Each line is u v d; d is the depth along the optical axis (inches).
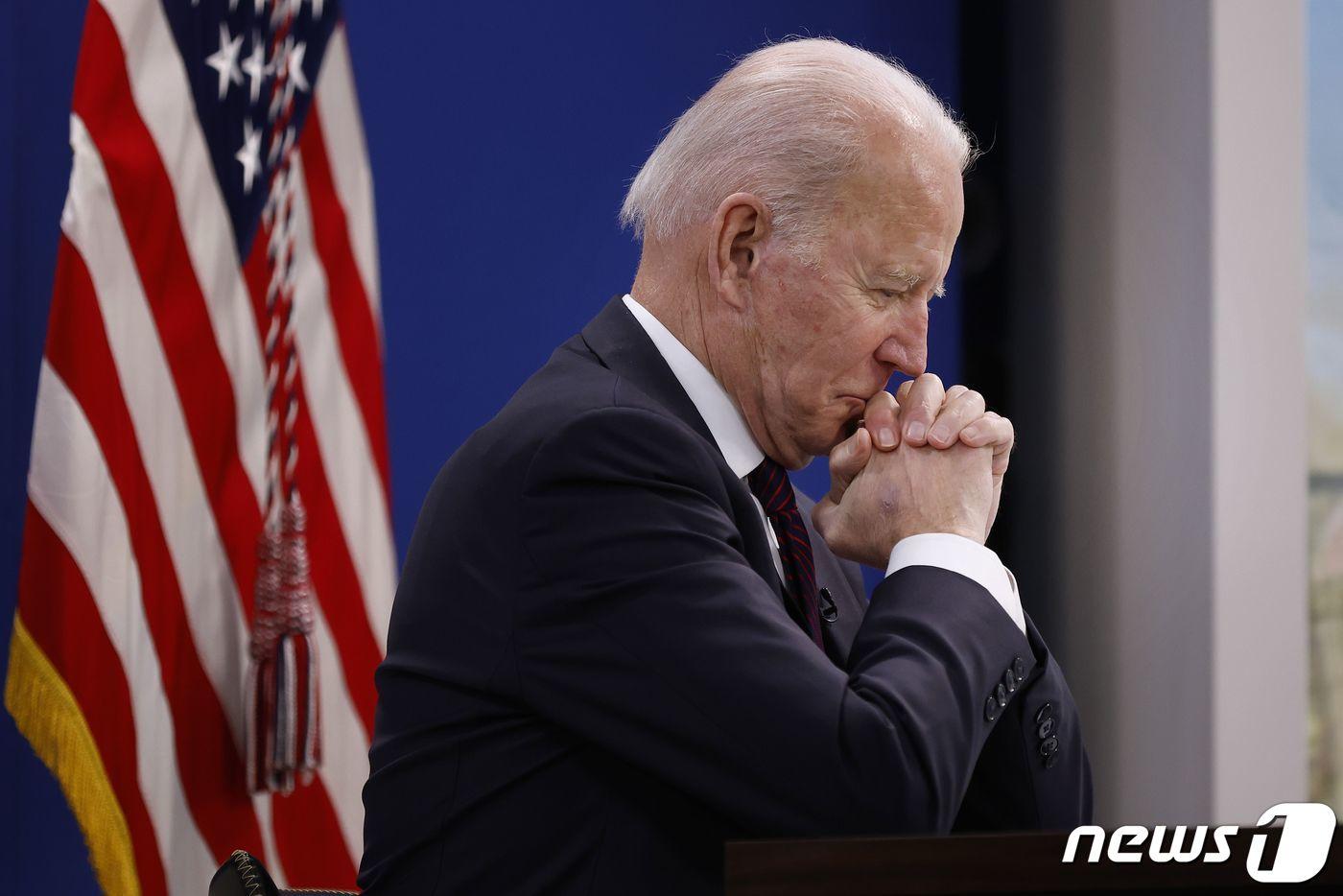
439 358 413.4
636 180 190.2
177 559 325.1
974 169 457.4
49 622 309.4
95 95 319.9
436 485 171.3
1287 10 369.7
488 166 418.9
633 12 433.7
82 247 313.4
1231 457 366.3
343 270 359.9
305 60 354.3
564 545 149.9
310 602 332.8
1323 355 377.1
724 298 173.9
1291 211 369.4
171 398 325.1
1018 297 454.3
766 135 171.8
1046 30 443.5
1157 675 389.1
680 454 154.5
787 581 176.7
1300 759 367.9
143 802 316.8
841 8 448.1
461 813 155.3
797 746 139.3
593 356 175.5
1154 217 389.7
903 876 91.0
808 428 177.6
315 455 351.9
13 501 359.3
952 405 176.6
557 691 148.7
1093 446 420.5
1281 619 367.9
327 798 350.6
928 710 144.1
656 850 149.3
